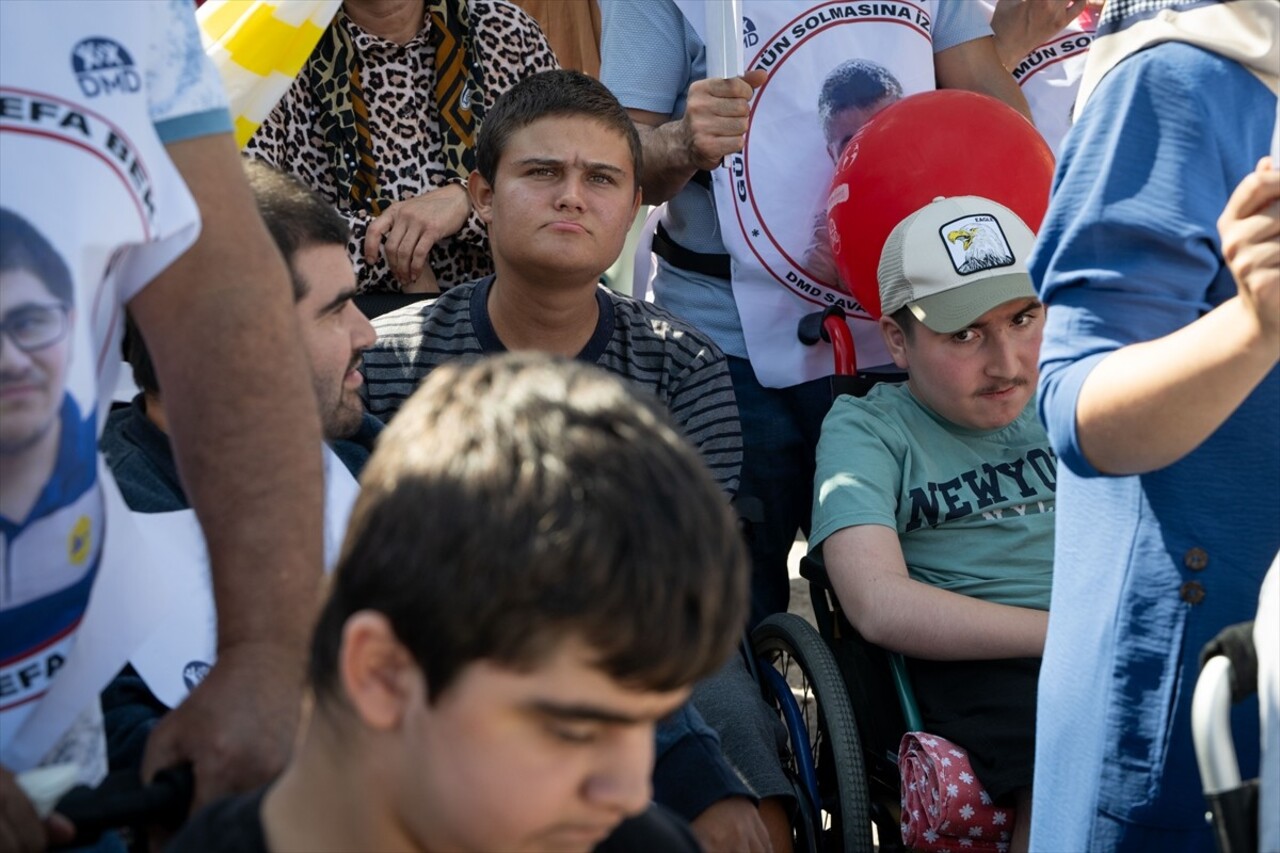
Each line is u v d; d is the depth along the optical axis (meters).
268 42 3.11
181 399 1.75
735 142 3.88
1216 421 1.97
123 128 1.67
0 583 1.63
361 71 4.06
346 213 4.00
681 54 4.17
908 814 3.29
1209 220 2.06
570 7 6.73
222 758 1.60
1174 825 2.20
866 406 3.68
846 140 4.05
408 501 1.23
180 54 1.78
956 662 3.38
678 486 1.23
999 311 3.48
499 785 1.22
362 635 1.24
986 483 3.56
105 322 1.71
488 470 1.21
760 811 3.13
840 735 3.25
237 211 1.80
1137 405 1.99
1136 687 2.19
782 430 4.11
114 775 1.65
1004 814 3.20
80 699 1.71
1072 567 2.33
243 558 1.71
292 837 1.38
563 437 1.23
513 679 1.20
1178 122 2.08
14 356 1.59
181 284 1.76
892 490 3.54
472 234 4.12
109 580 1.72
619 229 3.56
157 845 1.73
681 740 2.79
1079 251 2.14
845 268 3.83
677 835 1.59
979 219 3.53
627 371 3.65
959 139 3.69
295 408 1.77
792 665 5.22
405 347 3.59
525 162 3.48
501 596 1.17
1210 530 2.13
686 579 1.19
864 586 3.39
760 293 4.08
